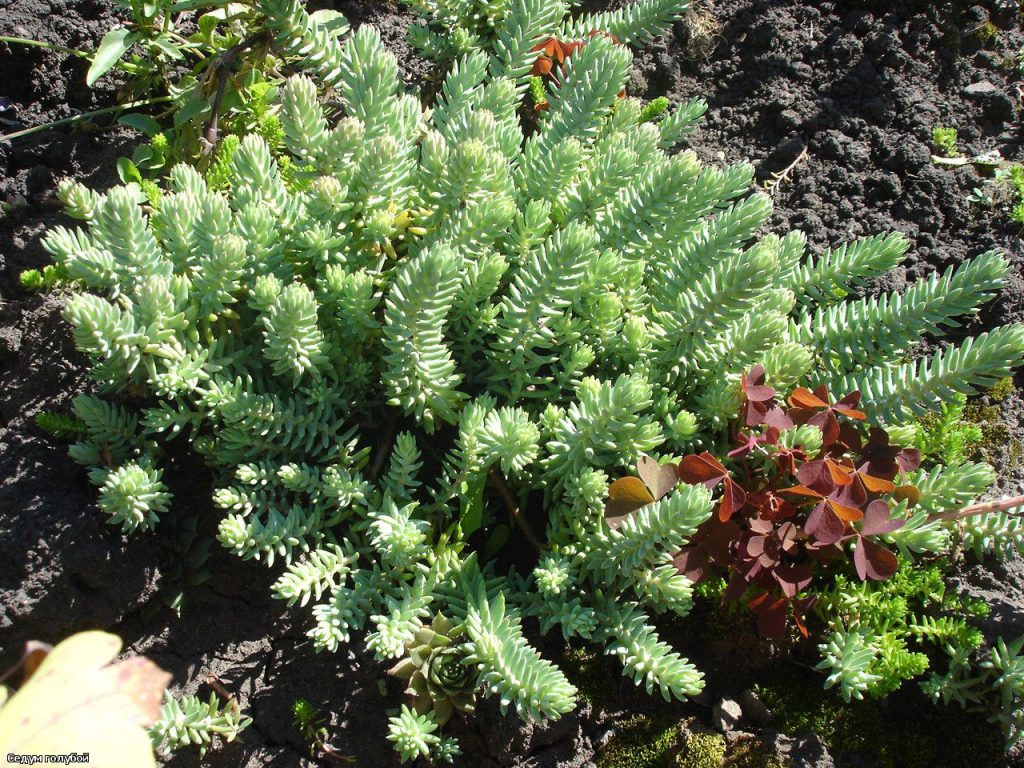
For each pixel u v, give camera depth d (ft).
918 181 1.46
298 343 1.03
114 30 1.33
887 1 1.59
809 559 1.11
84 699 0.66
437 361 1.04
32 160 1.38
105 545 1.06
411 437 1.05
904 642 1.07
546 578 1.01
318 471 1.06
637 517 1.02
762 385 1.09
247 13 1.36
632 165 1.14
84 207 1.08
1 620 1.02
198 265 1.10
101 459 1.08
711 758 1.05
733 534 1.05
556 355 1.15
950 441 1.20
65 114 1.42
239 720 1.05
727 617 1.13
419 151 1.29
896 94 1.53
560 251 1.03
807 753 1.07
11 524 1.05
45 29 1.42
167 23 1.37
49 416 1.10
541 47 1.42
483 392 1.19
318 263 1.10
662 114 1.48
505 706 0.98
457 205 1.12
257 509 1.09
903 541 1.08
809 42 1.57
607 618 1.05
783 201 1.46
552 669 0.96
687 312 1.09
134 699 0.67
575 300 1.13
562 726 1.07
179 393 1.07
